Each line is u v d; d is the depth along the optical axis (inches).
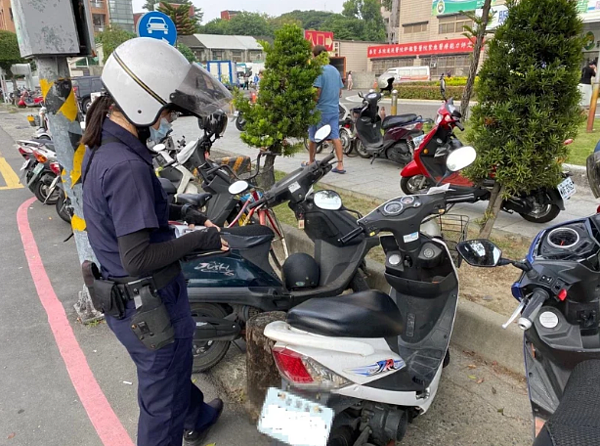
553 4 144.6
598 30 709.9
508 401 117.2
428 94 917.8
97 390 127.1
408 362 110.6
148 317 81.0
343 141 382.6
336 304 88.4
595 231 84.9
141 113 76.0
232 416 116.6
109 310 81.7
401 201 116.5
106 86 76.1
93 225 79.7
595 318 83.7
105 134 76.8
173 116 85.7
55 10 130.3
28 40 129.0
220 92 87.3
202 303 123.2
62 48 133.3
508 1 154.6
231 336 122.2
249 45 2630.4
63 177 145.9
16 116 933.8
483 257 81.9
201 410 106.3
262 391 106.0
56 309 169.8
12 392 126.6
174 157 248.5
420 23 1492.4
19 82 1488.7
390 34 2086.6
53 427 114.0
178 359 88.0
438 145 239.9
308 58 242.2
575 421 58.1
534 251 83.8
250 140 243.3
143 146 79.0
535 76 147.6
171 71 78.1
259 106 242.7
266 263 129.7
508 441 104.8
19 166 420.8
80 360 140.3
